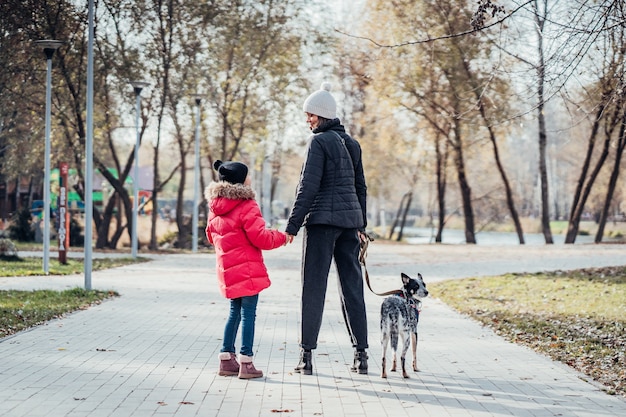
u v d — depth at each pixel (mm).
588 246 37281
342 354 9570
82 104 34250
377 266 27156
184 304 15133
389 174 54062
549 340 10883
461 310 14906
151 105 37531
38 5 31375
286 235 8070
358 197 8609
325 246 8188
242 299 8102
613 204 67750
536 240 65188
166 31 36062
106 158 54812
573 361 9250
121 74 34281
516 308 14859
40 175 43562
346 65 40281
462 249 37625
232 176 8164
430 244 43688
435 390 7527
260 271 8078
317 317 8227
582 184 43312
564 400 7148
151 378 7973
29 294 16016
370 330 11797
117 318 12898
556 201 90875
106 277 21703
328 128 8344
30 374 8117
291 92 42094
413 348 8547
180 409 6656
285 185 108562
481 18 10039
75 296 15836
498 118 19781
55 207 42656
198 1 36000
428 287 19453
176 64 36500
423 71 37219
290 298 16484
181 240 43938
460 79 35688
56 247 38344
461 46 31969
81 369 8422
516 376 8305
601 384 7910
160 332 11328
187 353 9523
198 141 38688
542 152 44438
